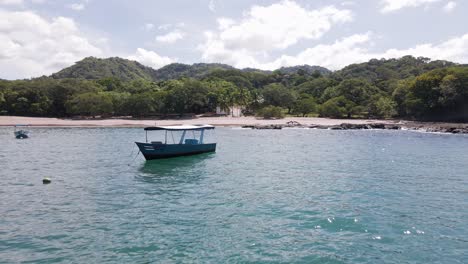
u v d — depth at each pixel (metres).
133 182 27.19
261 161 37.84
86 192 23.92
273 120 110.75
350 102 125.56
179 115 121.69
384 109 115.69
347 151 46.19
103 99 112.81
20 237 15.70
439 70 112.25
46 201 21.59
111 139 61.97
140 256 13.81
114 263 13.22
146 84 167.12
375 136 68.50
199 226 17.12
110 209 19.91
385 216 18.75
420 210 19.86
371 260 13.65
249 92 137.25
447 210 19.92
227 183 26.80
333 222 17.75
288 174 30.47
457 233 16.42
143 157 40.66
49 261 13.35
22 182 27.06
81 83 130.62
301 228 16.92
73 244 14.94
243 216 18.66
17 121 101.75
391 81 154.75
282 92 140.25
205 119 113.06
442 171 31.83
